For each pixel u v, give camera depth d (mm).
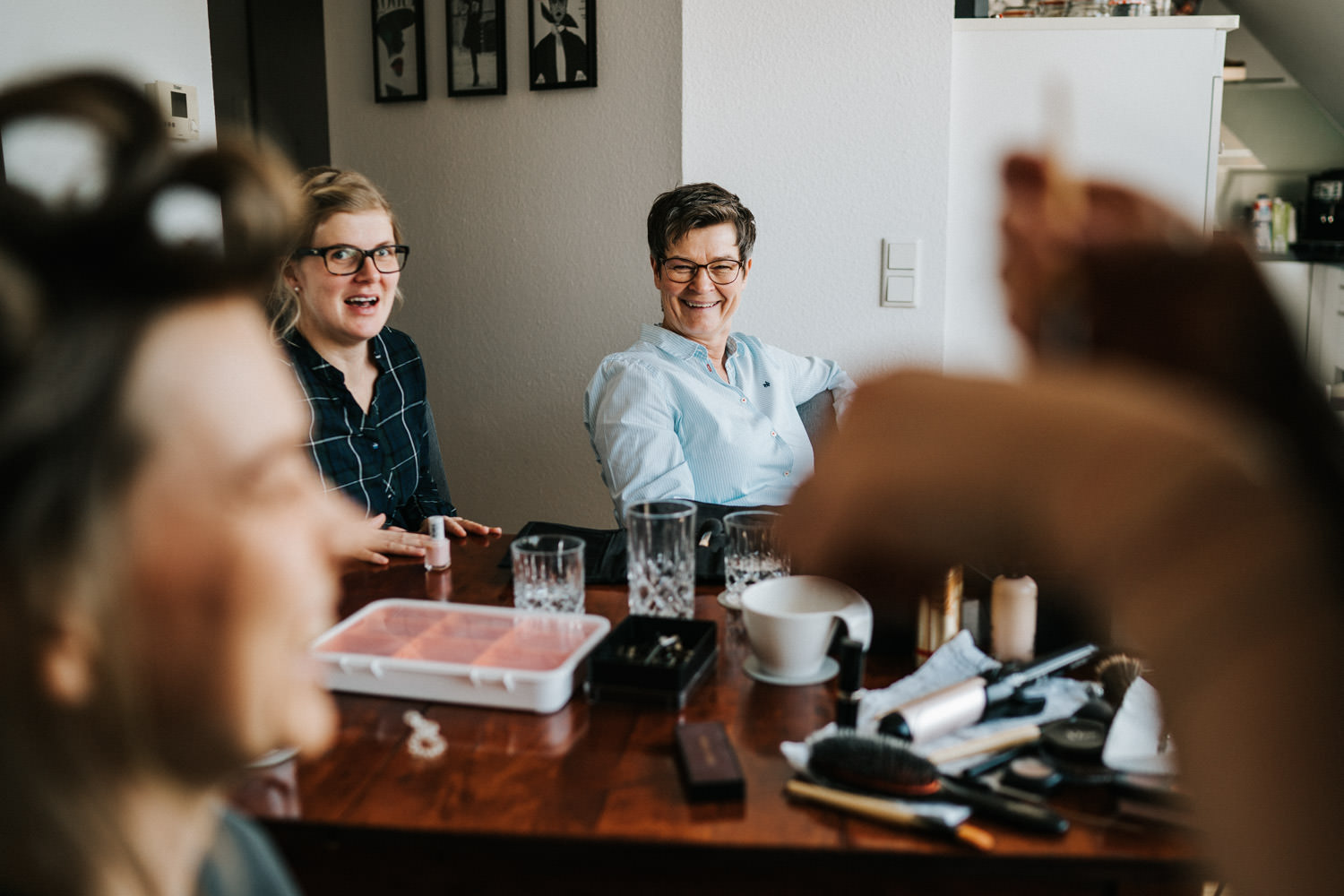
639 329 2844
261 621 307
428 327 3047
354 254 1887
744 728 1093
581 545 1365
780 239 2627
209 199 314
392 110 2984
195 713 303
